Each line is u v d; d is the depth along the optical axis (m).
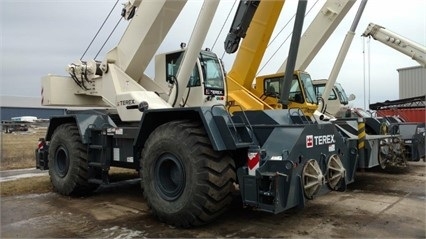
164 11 5.85
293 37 5.20
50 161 6.40
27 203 5.49
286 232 3.92
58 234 3.96
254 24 8.10
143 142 4.87
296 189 3.90
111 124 5.98
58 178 6.16
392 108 18.81
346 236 3.78
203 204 3.87
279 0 7.86
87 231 4.06
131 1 6.25
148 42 6.07
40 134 25.55
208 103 6.04
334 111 13.07
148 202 4.41
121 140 5.58
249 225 4.17
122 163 5.66
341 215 4.57
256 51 8.12
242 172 3.95
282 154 3.91
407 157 8.51
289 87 5.45
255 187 3.79
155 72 6.61
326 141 4.51
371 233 3.87
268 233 3.89
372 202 5.27
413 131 8.58
